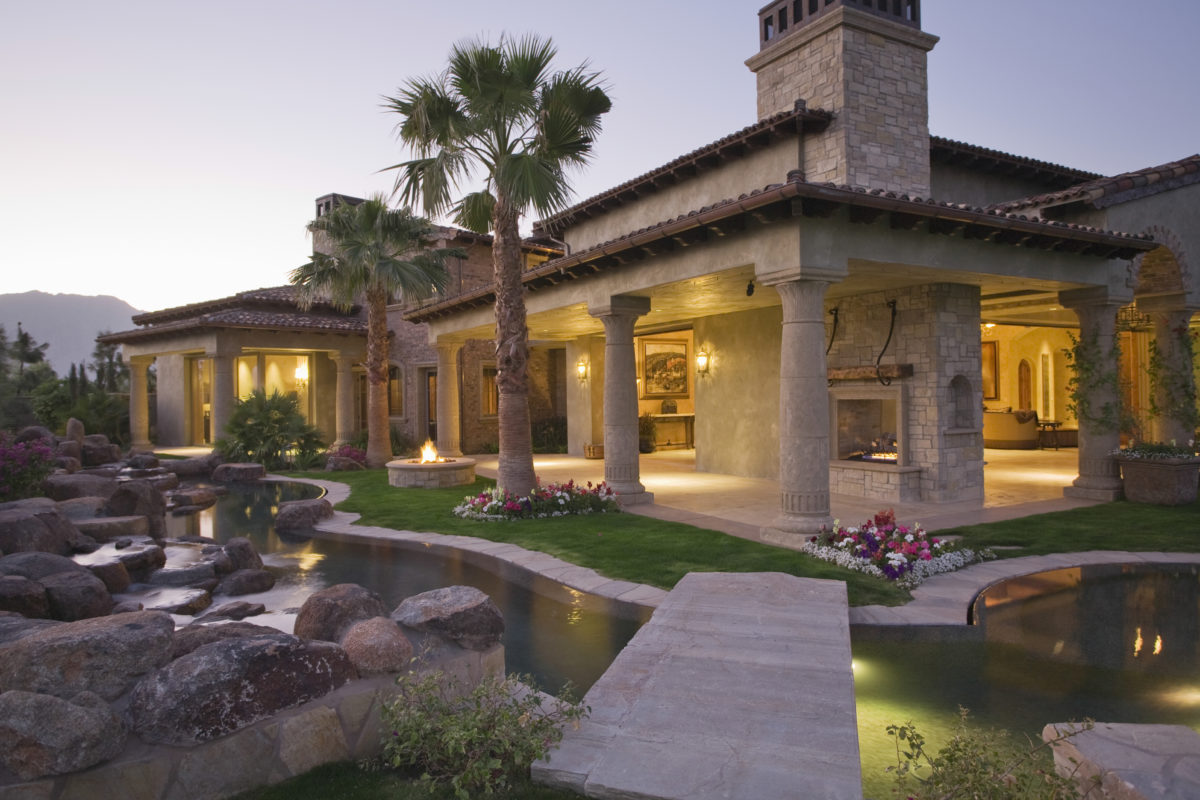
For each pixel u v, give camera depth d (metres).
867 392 11.72
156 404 26.61
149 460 16.66
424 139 10.22
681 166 13.38
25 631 3.70
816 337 7.94
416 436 22.69
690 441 22.42
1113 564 7.43
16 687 2.92
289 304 23.25
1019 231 8.85
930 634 5.43
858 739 3.52
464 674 3.94
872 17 11.31
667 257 9.67
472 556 8.42
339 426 21.58
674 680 4.24
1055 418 20.69
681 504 11.49
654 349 21.72
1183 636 5.35
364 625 3.79
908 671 4.73
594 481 14.77
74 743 2.70
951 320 10.83
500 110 10.10
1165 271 12.05
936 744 3.66
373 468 18.44
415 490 14.04
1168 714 4.01
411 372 22.92
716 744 3.44
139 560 7.46
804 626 5.20
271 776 3.17
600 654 5.07
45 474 10.94
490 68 9.74
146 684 3.06
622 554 7.98
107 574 6.75
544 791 3.13
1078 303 11.25
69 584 5.74
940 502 10.74
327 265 17.69
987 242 9.27
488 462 19.42
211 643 3.42
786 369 8.06
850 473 11.88
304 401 25.22
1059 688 4.41
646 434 20.81
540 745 3.21
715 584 6.39
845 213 7.89
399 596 6.84
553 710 3.85
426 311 16.83
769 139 12.11
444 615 4.05
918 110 11.95
